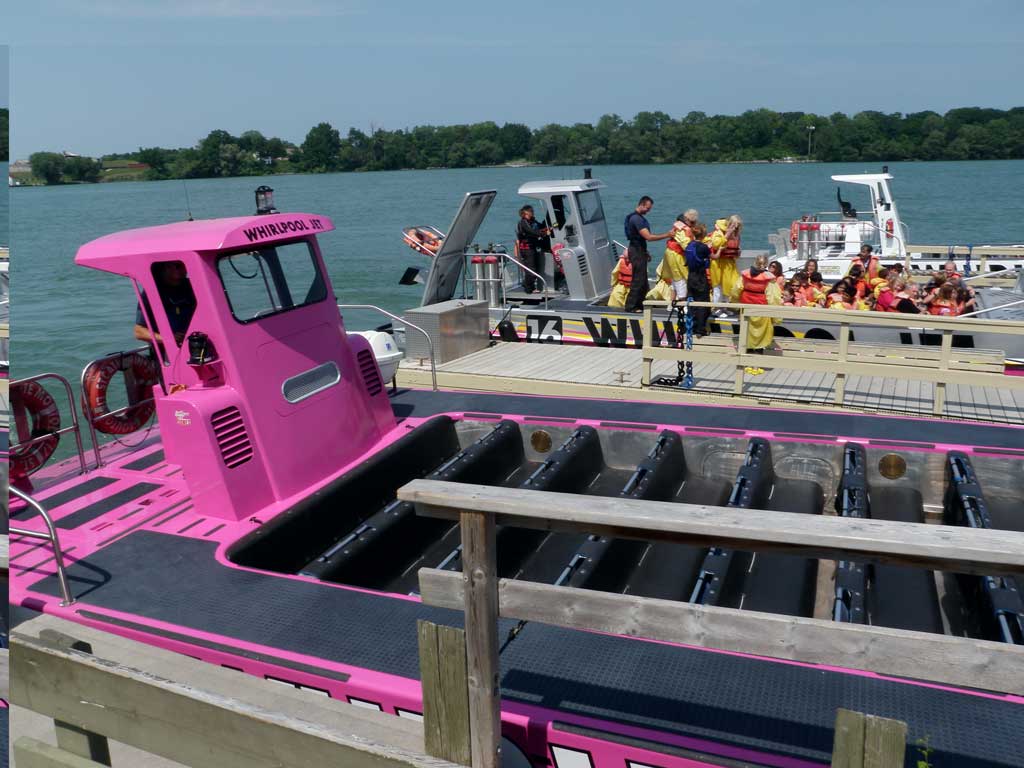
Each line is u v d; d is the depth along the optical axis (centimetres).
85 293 1600
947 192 6356
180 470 545
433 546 524
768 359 920
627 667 323
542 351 1194
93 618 381
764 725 288
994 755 271
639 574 468
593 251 1327
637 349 1191
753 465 544
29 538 457
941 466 564
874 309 1205
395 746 277
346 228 4803
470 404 675
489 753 260
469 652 260
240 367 486
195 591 401
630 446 614
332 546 500
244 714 258
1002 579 393
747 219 4541
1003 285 1532
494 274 1300
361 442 567
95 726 286
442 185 9769
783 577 460
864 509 475
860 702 299
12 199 232
